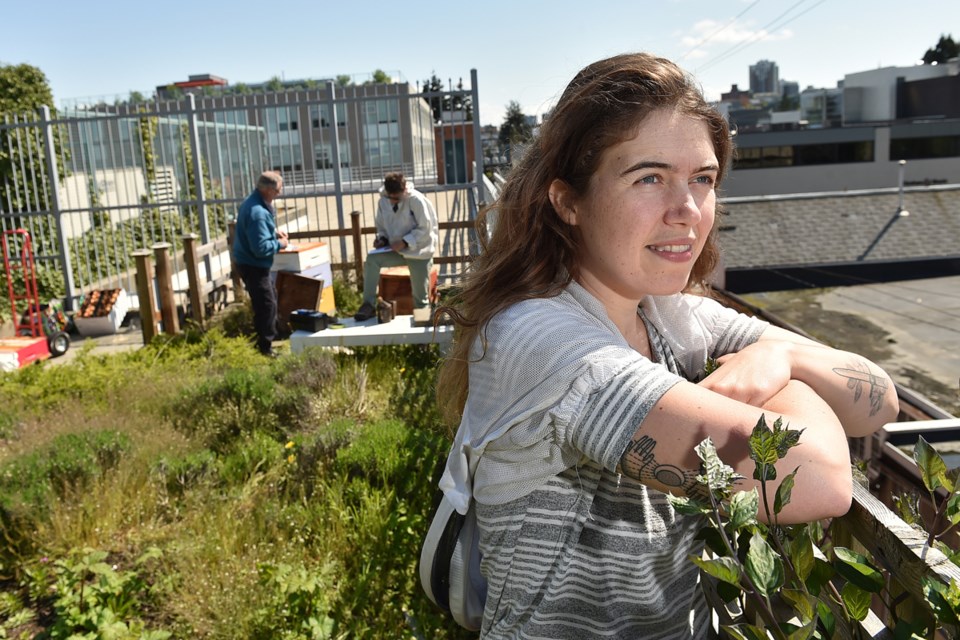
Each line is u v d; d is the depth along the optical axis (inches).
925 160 2253.9
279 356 289.7
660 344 56.6
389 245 328.8
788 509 39.4
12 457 183.0
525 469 46.0
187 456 185.0
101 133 461.4
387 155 467.8
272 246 309.3
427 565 54.7
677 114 43.6
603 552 47.7
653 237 44.7
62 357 339.9
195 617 124.9
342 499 159.3
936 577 36.2
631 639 49.8
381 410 227.1
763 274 1144.8
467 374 53.8
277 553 143.4
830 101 3673.7
